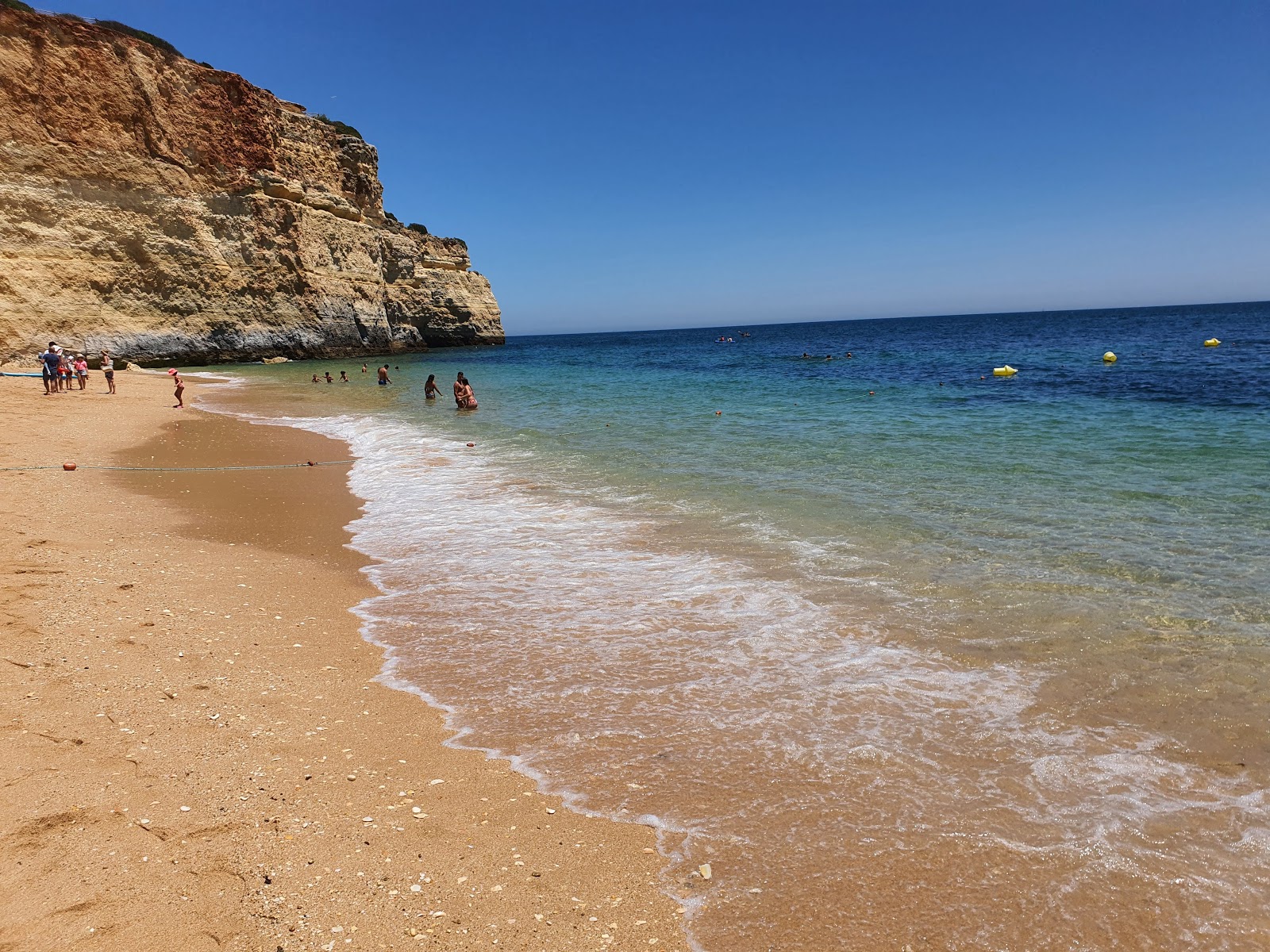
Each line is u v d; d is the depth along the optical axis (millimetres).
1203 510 9133
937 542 8117
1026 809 3705
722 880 3246
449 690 5082
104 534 8570
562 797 3867
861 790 3879
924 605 6359
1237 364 32625
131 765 3912
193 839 3342
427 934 2869
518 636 5992
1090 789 3857
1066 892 3154
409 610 6613
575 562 7887
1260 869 3285
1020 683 4996
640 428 17969
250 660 5414
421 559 8141
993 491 10422
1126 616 6051
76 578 6812
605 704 4855
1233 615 6008
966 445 14391
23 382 27875
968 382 29688
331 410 23141
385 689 5094
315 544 8773
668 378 36688
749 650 5617
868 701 4812
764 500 10242
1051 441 14594
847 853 3408
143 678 4945
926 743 4309
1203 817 3635
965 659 5359
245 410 23047
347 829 3514
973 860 3350
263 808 3641
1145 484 10609
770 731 4473
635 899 3125
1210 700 4734
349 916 2936
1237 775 3967
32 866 3068
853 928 2967
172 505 10398
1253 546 7711
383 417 21297
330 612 6570
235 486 11906
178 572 7344
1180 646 5488
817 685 5035
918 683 5027
